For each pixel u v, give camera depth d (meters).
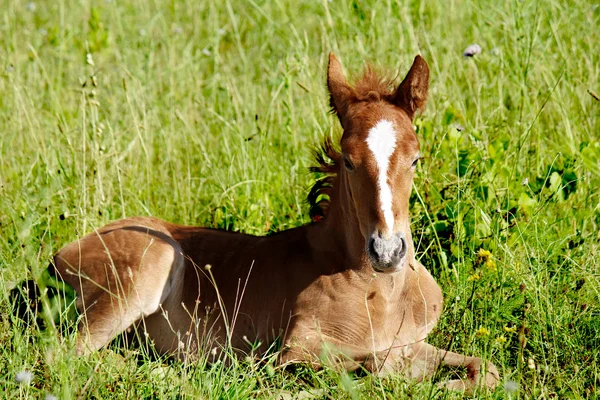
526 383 8.18
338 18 15.91
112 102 13.77
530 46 12.65
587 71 13.97
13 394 7.50
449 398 7.89
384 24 14.74
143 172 12.59
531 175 11.66
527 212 10.36
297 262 9.12
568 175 10.83
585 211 10.83
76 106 14.84
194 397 7.61
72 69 16.38
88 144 12.16
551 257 9.98
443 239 10.45
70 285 9.47
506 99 13.73
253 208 11.43
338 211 8.91
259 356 9.23
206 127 13.55
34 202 11.16
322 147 9.41
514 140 12.08
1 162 12.44
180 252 9.65
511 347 9.01
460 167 10.80
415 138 8.27
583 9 15.34
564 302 9.33
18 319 8.59
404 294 8.95
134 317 9.30
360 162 8.08
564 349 8.75
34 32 18.22
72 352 7.96
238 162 12.39
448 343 9.15
